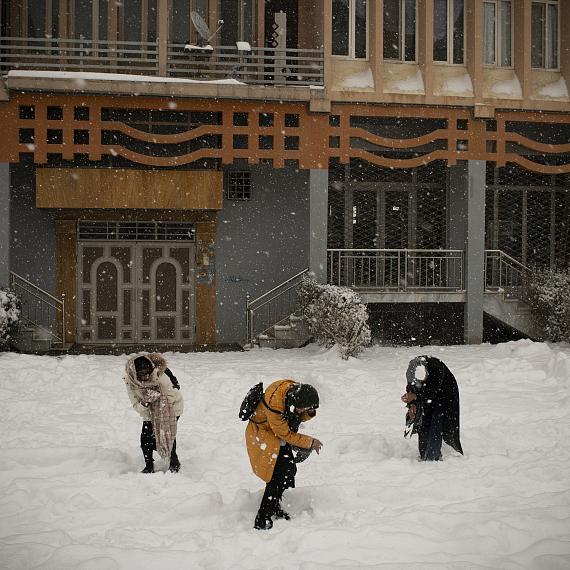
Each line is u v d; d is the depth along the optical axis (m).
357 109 17.64
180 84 16.56
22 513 5.95
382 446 8.08
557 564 4.60
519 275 20.23
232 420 9.62
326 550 4.96
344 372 13.08
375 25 17.55
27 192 18.09
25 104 16.42
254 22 18.45
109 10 17.42
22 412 9.88
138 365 7.25
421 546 5.02
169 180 17.48
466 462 7.31
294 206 19.09
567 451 7.61
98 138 16.62
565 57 18.77
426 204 19.80
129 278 18.47
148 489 6.62
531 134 19.81
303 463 7.47
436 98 17.78
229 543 5.18
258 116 17.22
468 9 18.36
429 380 7.52
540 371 12.30
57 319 18.14
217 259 18.77
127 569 4.75
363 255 19.53
